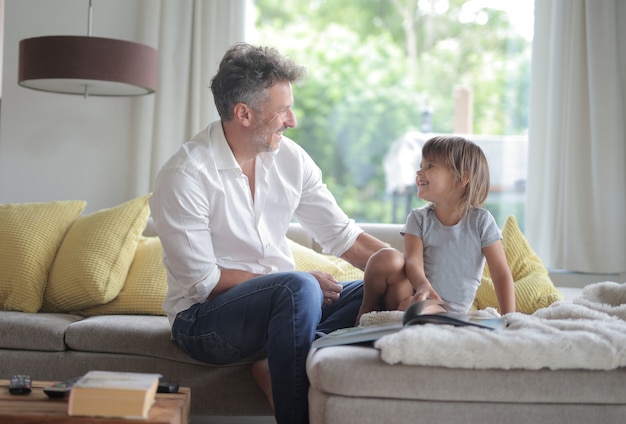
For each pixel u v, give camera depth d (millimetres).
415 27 7648
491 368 1677
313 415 1743
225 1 4008
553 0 3947
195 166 2197
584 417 1671
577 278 3838
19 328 2350
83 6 3969
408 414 1661
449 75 7238
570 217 3852
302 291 1946
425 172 2391
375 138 7754
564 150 3885
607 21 3805
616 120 3807
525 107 4328
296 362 1894
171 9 3955
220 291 2207
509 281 2350
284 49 7922
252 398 2277
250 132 2246
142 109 3936
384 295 2252
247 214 2293
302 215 2504
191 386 2271
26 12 3955
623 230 3816
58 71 3182
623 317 2059
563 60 3906
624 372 1685
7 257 2744
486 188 2400
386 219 6895
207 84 3980
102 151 3992
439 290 2338
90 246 2756
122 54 3244
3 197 3963
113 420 1523
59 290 2717
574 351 1667
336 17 7938
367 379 1663
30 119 3965
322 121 7906
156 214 2191
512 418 1664
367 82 7852
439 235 2373
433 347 1663
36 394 1724
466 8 6977
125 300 2729
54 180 3982
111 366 2307
